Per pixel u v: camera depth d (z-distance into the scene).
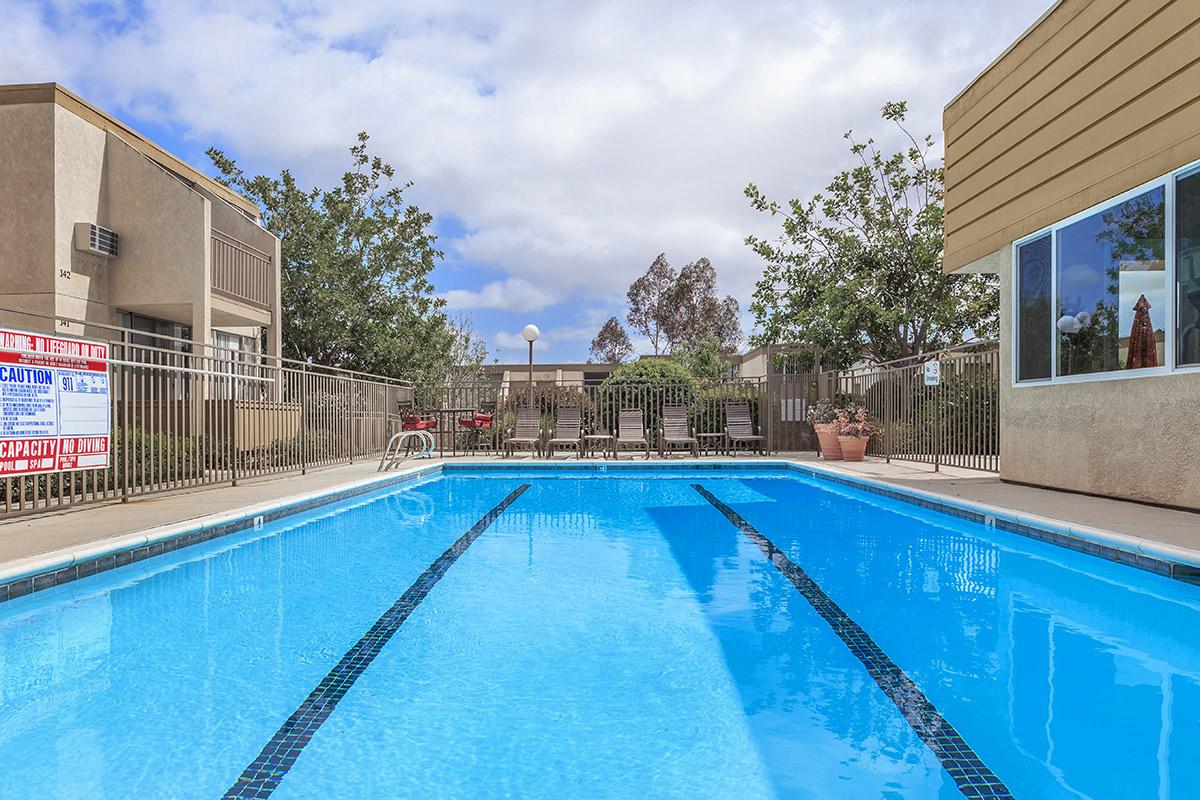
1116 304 7.00
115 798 2.10
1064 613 4.07
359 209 20.66
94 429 6.76
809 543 6.21
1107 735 2.50
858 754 2.37
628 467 12.70
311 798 2.10
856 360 17.94
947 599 4.39
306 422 11.11
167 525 5.64
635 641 3.58
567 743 2.47
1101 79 7.07
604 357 56.91
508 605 4.27
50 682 3.07
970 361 11.13
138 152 11.96
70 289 11.04
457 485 11.04
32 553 4.54
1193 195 6.04
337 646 3.53
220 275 13.23
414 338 20.30
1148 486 6.64
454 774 2.25
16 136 10.82
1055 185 7.86
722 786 2.16
